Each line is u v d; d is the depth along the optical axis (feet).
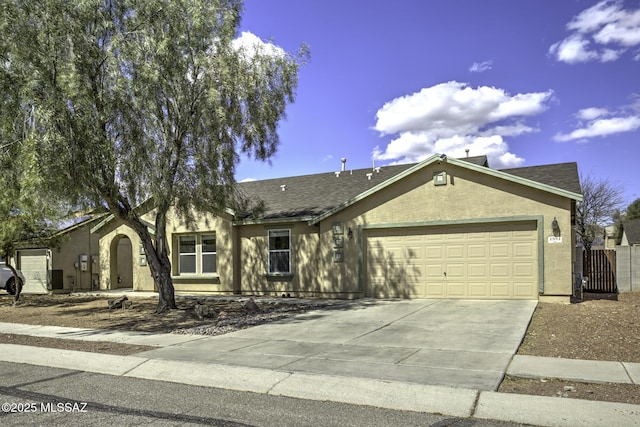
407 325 38.22
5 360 31.30
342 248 57.26
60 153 37.37
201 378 25.50
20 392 23.53
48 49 39.45
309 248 61.26
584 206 108.47
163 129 45.57
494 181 50.01
